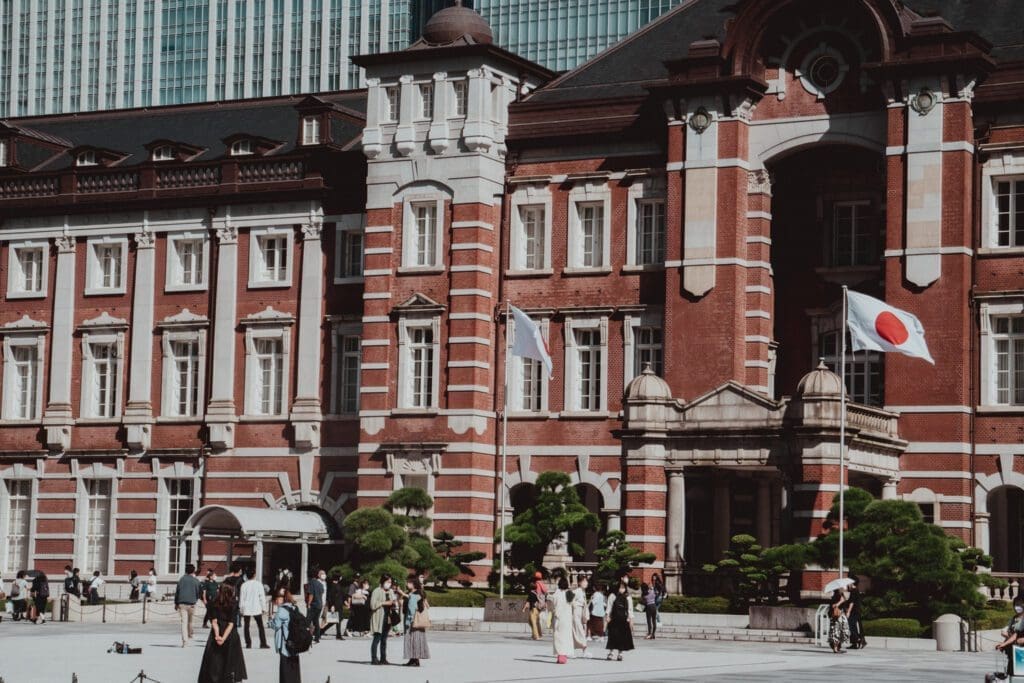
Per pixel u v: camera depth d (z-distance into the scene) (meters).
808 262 74.38
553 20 154.62
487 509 76.94
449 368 77.25
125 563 85.06
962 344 68.31
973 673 47.66
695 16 78.44
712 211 72.75
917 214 69.00
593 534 76.50
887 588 61.66
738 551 64.94
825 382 64.62
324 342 81.94
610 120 75.81
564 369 76.31
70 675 45.31
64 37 177.75
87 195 87.19
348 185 81.94
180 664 49.22
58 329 87.56
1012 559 70.25
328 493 80.88
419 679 44.56
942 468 68.31
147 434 84.94
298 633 38.16
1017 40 70.31
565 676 45.88
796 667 49.59
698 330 72.56
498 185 78.06
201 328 84.44
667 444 67.81
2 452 88.12
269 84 169.75
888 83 69.69
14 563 88.00
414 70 78.81
